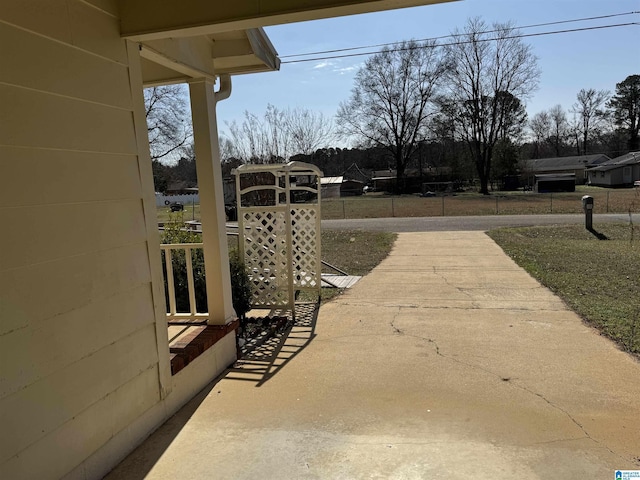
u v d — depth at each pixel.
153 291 2.41
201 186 3.26
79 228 1.88
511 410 2.54
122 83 2.22
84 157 1.93
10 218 1.54
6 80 1.55
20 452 1.56
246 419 2.53
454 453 2.12
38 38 1.70
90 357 1.93
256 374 3.21
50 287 1.71
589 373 3.04
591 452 2.10
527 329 4.02
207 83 3.21
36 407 1.63
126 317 2.18
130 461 2.12
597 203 21.55
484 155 37.47
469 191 40.41
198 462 2.11
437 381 2.97
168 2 2.20
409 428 2.37
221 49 3.26
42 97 1.71
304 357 3.53
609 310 4.45
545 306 4.75
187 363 2.77
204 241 3.30
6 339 1.51
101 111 2.05
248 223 4.89
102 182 2.04
